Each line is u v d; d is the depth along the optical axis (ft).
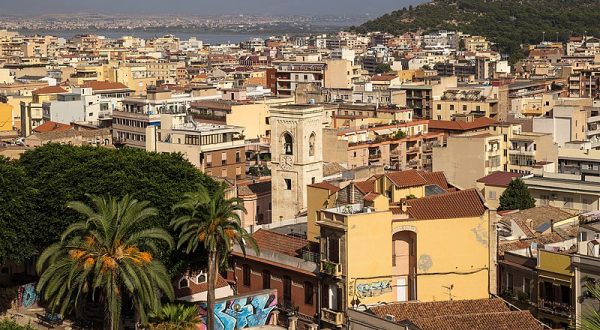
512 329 386.52
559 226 535.60
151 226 466.29
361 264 438.81
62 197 485.56
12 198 485.15
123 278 394.93
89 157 526.98
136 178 496.23
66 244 416.67
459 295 453.99
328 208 463.83
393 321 388.57
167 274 432.25
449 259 452.35
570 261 418.31
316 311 456.45
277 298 476.13
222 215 435.53
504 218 532.73
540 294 431.84
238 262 501.15
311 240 506.48
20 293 504.43
